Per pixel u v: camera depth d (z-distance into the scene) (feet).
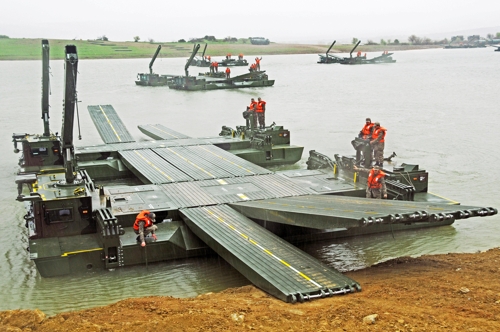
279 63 426.10
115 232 54.70
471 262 49.44
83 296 49.85
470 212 48.83
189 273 54.90
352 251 59.57
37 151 89.51
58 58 464.65
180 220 63.31
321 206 57.98
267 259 49.11
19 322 38.17
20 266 56.65
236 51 577.02
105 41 636.48
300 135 128.06
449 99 192.24
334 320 36.58
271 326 36.11
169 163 88.94
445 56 536.42
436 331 34.06
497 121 143.02
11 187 86.74
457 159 101.04
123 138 112.06
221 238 54.13
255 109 108.17
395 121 145.89
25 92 233.55
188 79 238.07
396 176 71.72
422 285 43.42
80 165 92.63
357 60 400.26
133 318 38.34
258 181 76.23
